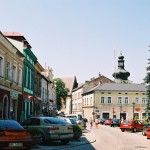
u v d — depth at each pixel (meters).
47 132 18.17
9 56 27.75
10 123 13.07
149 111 43.47
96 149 17.62
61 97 98.75
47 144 19.30
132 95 79.88
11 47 27.88
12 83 29.09
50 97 67.69
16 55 30.55
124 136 30.23
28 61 36.75
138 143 22.47
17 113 31.75
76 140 23.31
